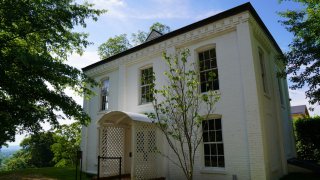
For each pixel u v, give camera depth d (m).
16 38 11.73
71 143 33.00
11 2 10.35
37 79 10.88
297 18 11.99
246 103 10.30
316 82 11.18
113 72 16.64
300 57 11.41
